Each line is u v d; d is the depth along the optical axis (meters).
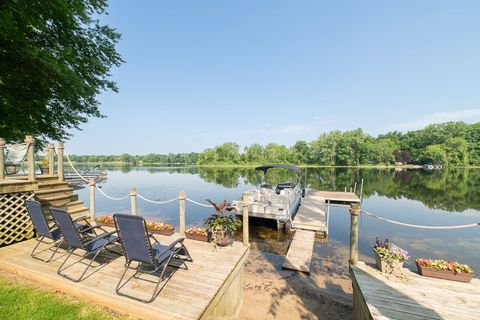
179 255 3.72
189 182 27.42
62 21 7.05
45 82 6.68
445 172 44.47
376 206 14.91
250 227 9.88
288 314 3.94
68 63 7.34
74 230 3.25
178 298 2.68
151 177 34.47
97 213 12.12
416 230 9.64
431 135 63.31
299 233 8.56
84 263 3.57
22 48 5.66
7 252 3.95
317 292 4.73
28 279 3.32
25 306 2.70
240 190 20.69
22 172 7.38
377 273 3.57
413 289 3.14
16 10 5.78
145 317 2.52
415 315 2.60
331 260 6.58
